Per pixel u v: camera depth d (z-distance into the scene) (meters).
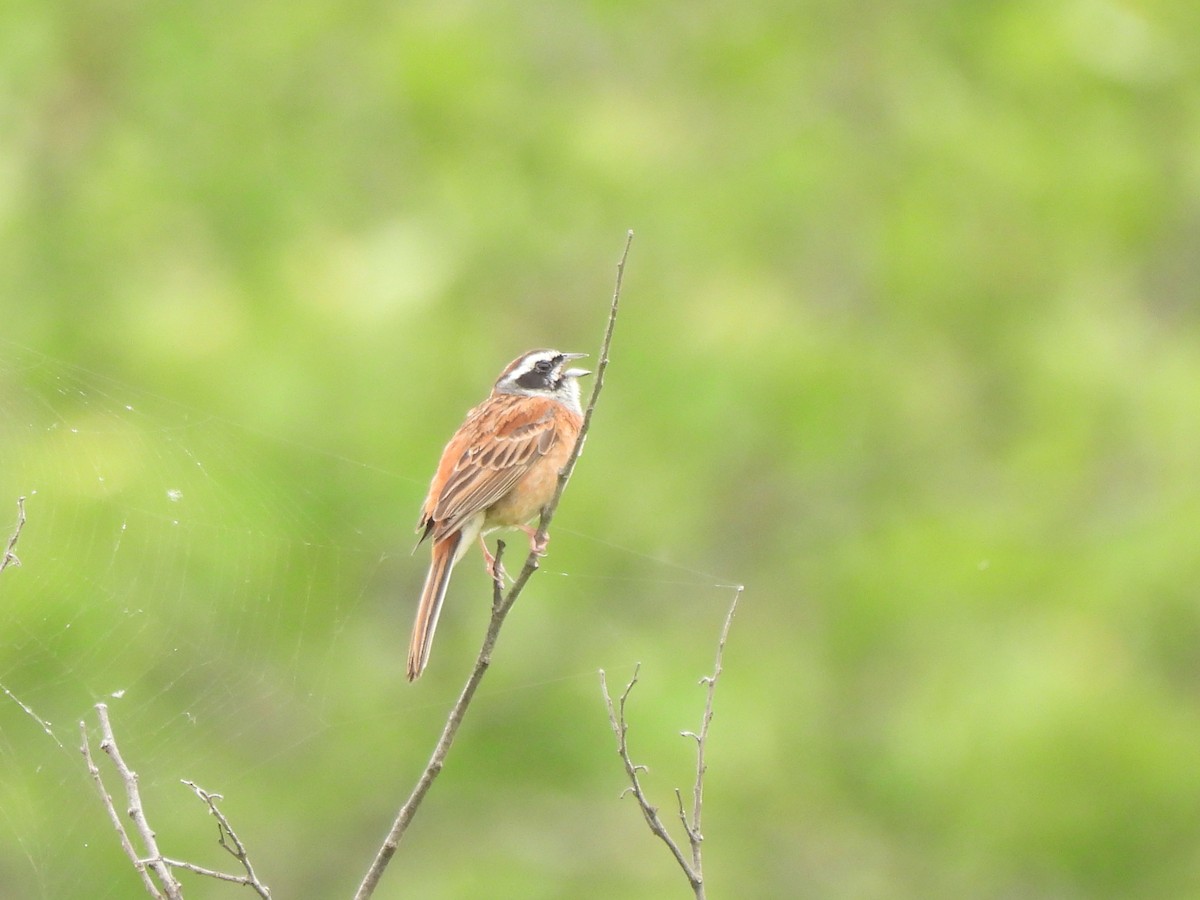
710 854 13.66
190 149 15.54
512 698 13.76
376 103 16.03
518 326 15.32
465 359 14.37
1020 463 15.36
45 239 14.62
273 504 12.68
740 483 15.85
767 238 16.12
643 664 13.92
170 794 12.27
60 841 11.55
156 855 6.33
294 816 13.30
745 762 13.45
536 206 15.65
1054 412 15.45
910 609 14.34
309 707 12.89
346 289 14.25
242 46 15.97
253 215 15.13
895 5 17.38
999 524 14.99
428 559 13.45
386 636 14.12
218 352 13.27
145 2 16.11
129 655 11.91
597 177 15.77
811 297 16.45
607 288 15.52
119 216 14.62
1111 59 16.59
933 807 13.47
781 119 16.77
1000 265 16.12
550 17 17.55
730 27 17.38
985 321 16.23
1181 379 15.21
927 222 16.03
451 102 15.77
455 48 15.89
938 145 16.41
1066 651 13.44
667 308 15.30
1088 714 12.95
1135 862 13.02
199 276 14.57
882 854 14.18
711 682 6.96
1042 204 16.23
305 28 15.99
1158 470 15.10
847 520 15.85
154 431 12.63
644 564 14.20
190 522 12.22
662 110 16.98
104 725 6.65
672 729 13.36
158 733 12.07
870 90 17.22
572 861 14.12
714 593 15.12
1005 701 13.24
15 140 15.07
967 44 17.33
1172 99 17.16
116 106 15.88
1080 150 16.44
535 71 17.30
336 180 15.69
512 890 13.56
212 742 12.60
